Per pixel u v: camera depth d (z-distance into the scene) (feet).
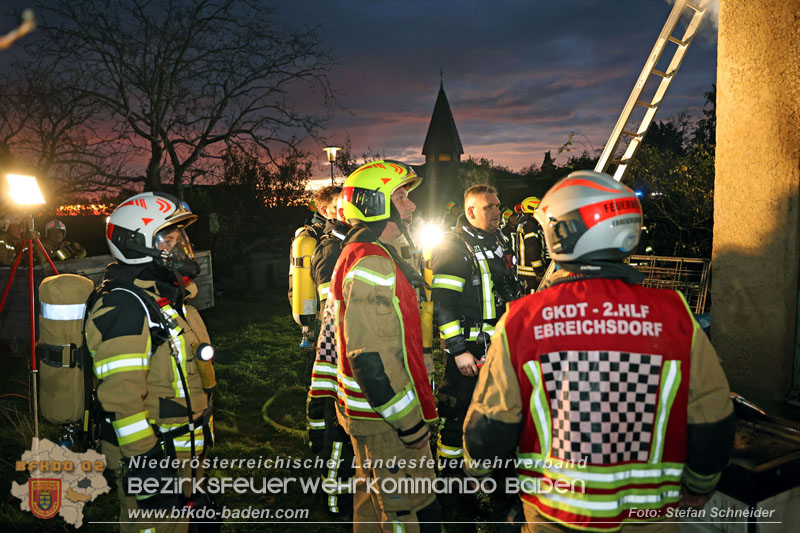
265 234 49.21
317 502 10.84
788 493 7.13
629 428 4.57
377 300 6.71
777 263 9.36
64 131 39.24
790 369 9.53
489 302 10.21
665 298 4.74
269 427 14.55
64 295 7.07
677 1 11.87
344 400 7.54
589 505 4.60
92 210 43.21
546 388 4.75
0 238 22.17
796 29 8.86
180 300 7.04
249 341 24.17
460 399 10.32
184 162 43.27
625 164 13.29
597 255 4.89
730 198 9.93
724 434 4.58
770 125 9.30
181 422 6.88
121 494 6.40
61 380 7.15
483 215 10.37
